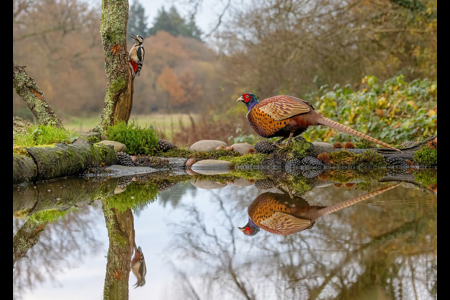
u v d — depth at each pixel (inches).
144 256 89.4
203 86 1129.4
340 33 511.2
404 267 76.7
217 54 727.1
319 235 99.3
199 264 82.9
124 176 220.4
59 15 962.1
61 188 171.2
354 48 558.3
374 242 91.4
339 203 138.1
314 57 565.6
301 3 476.7
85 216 125.6
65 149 194.1
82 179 201.5
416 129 300.2
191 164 260.8
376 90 344.2
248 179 208.5
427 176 210.7
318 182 193.2
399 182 188.4
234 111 604.4
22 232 108.2
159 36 1240.2
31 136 199.8
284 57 569.9
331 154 255.9
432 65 475.2
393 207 128.5
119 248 95.7
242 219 120.3
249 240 98.3
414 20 465.4
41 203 142.6
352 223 108.7
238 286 72.1
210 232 106.5
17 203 141.3
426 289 67.2
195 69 1152.2
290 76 589.6
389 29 487.8
